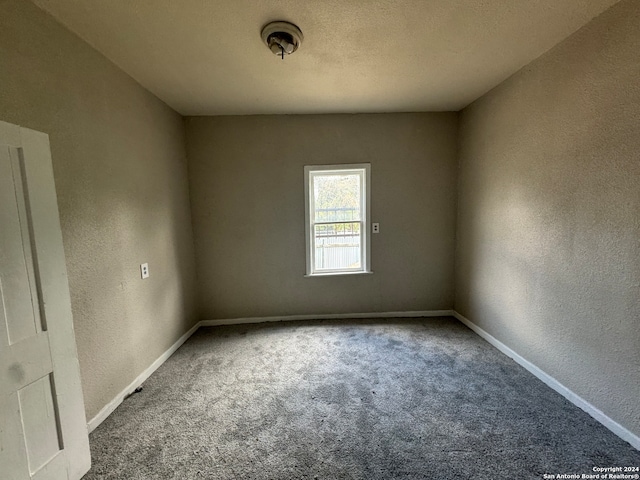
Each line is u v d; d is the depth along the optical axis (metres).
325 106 3.02
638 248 1.51
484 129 2.80
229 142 3.23
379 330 3.15
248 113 3.17
